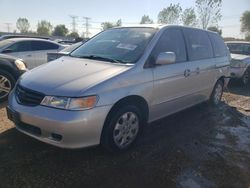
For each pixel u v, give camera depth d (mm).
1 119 4516
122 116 3451
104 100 3117
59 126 2918
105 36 4582
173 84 4234
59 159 3340
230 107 6285
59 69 3600
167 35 4324
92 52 4191
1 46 8383
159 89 3943
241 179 3236
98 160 3391
